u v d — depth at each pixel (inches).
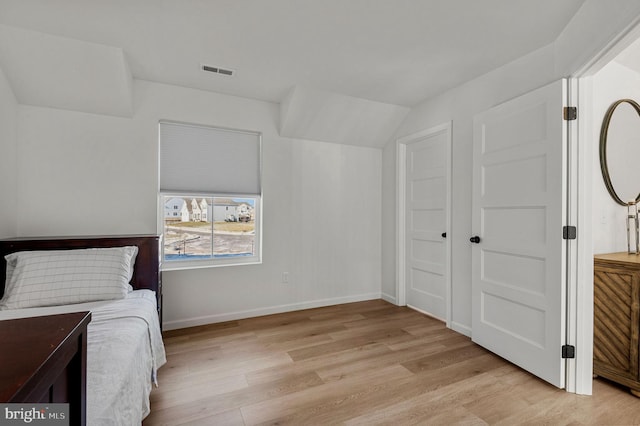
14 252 76.5
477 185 96.7
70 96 92.8
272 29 76.8
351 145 144.6
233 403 67.7
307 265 135.6
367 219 149.1
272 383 75.7
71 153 96.2
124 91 95.1
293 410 65.5
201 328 111.6
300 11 69.6
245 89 113.9
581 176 72.2
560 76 76.8
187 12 70.1
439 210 121.4
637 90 99.0
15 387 19.1
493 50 85.7
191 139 114.1
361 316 125.8
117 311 65.5
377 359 88.4
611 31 57.5
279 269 129.5
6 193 84.1
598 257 79.5
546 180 76.0
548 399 69.8
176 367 83.3
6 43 78.2
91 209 98.4
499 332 89.1
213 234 120.2
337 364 85.4
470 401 68.9
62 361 25.9
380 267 151.4
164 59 91.9
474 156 97.7
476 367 84.0
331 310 133.6
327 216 139.6
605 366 76.2
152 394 70.7
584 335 71.7
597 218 89.9
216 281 117.6
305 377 78.5
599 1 60.9
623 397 70.7
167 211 112.4
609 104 92.4
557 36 77.9
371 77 104.0
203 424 60.9
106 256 78.0
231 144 121.0
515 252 84.0
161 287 104.5
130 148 103.0
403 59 91.4
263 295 126.3
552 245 74.5
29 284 68.2
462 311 107.0
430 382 76.5
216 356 89.7
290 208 131.5
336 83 108.8
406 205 139.9
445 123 114.6
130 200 103.0
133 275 88.6
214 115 116.0
